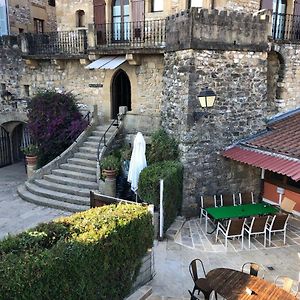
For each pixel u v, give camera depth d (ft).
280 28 43.75
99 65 43.01
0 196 43.55
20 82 56.49
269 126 41.52
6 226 34.55
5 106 58.34
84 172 43.16
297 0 43.80
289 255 30.12
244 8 41.60
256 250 30.83
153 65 43.98
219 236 33.24
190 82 34.63
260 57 38.19
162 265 27.96
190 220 37.06
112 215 22.41
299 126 39.88
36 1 70.33
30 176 45.24
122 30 47.96
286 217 31.60
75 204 38.78
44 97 49.80
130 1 45.42
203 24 33.96
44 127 48.88
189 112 35.27
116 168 37.93
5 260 16.24
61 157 44.83
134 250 23.03
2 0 62.08
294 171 31.04
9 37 55.06
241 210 34.22
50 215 37.17
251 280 20.71
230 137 38.32
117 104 50.83
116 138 45.83
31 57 52.44
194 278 22.76
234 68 36.81
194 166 36.70
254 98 38.86
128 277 22.82
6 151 62.03
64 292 17.49
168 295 24.09
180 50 35.47
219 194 39.11
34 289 15.85
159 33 43.83
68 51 51.85
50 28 75.31
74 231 20.57
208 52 34.99
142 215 23.61
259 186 42.29
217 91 36.35
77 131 48.03
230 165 39.22
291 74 43.14
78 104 52.16
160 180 31.24
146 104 45.62
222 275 21.25
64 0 51.78
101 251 19.79
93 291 19.57
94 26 45.55
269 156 34.81
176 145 37.27
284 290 19.84
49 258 16.79
